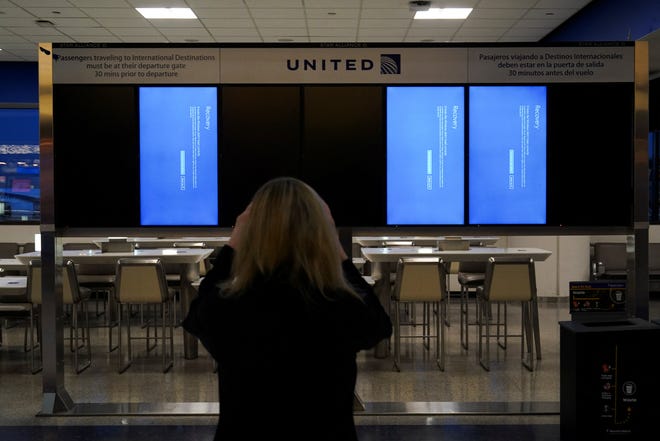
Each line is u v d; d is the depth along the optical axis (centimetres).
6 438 426
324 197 472
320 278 168
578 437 385
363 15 966
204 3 903
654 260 1014
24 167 1216
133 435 430
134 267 589
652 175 1088
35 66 1276
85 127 470
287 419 167
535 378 585
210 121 471
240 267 173
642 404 385
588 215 476
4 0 889
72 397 532
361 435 427
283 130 470
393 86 471
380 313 179
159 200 473
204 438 424
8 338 780
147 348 694
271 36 1098
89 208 473
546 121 475
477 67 471
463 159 475
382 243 884
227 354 171
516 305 1019
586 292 406
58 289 481
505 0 895
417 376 595
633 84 471
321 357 168
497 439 418
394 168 474
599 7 878
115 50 469
